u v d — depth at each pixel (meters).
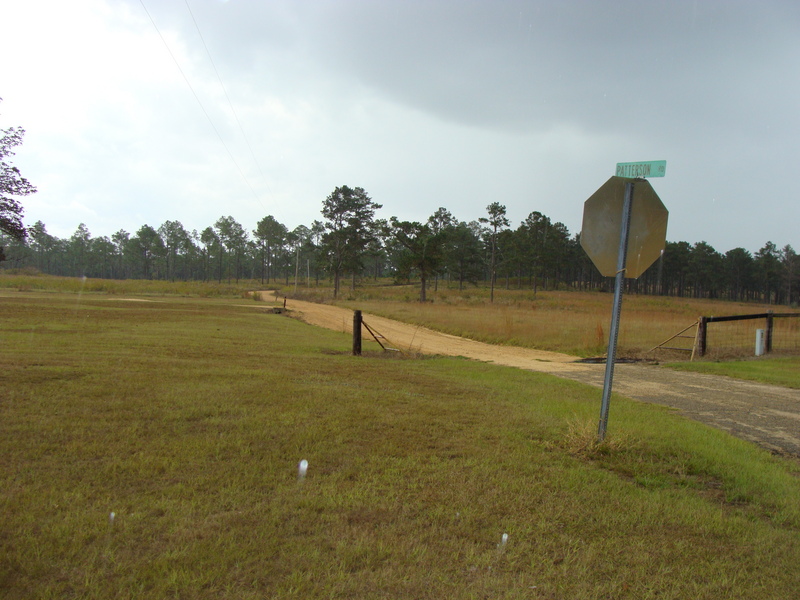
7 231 29.78
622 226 5.08
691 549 3.15
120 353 10.54
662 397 8.55
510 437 5.35
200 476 3.92
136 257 127.88
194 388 7.05
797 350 16.47
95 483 3.71
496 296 76.06
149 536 2.99
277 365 10.02
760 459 5.02
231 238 128.88
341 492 3.74
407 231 62.22
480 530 3.26
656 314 35.84
